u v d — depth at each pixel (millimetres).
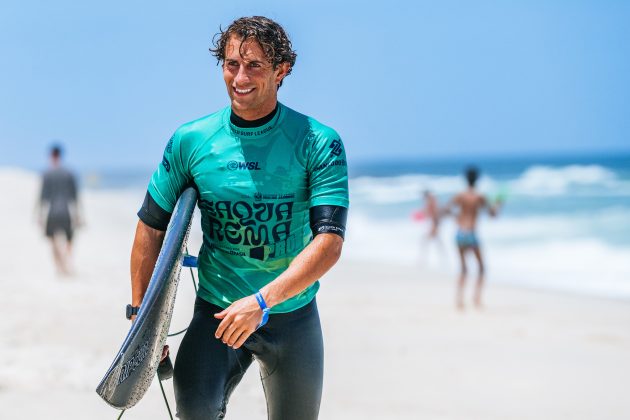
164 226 5953
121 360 5211
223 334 5285
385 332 16172
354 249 35594
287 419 6180
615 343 15453
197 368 5703
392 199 64188
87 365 11625
